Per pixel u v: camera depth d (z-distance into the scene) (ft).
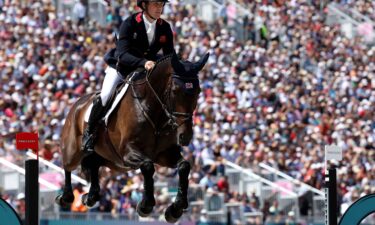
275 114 107.65
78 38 107.86
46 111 91.97
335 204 42.32
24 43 103.35
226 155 94.53
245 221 84.23
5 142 82.69
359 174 100.12
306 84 118.73
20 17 107.55
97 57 103.76
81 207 78.18
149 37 42.88
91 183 46.16
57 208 75.61
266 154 97.14
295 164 98.89
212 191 83.92
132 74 42.55
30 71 98.48
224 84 109.91
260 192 88.12
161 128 41.19
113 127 42.93
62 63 101.24
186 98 39.27
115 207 81.25
